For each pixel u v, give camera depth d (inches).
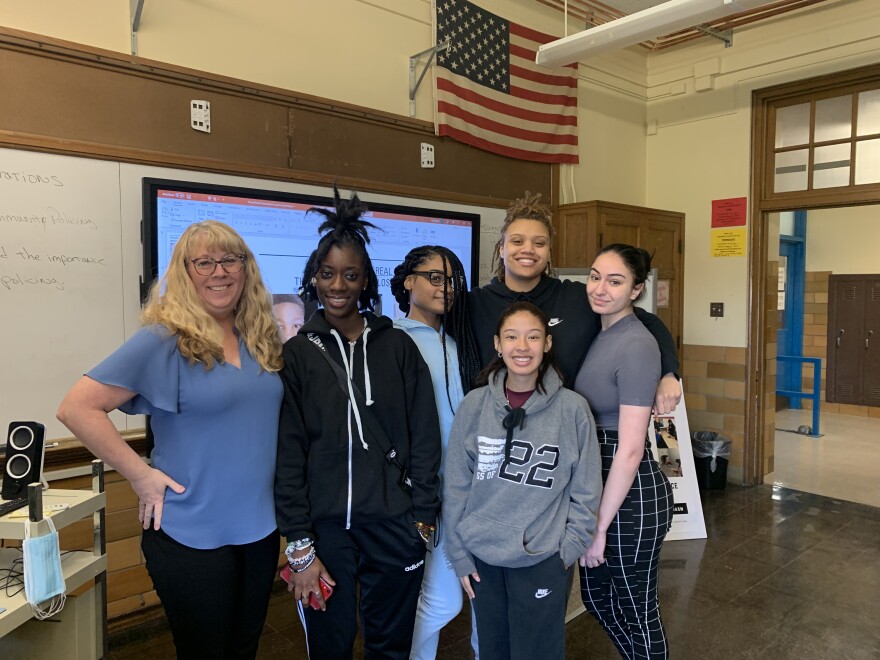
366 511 57.1
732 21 167.6
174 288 53.9
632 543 64.5
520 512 59.9
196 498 53.3
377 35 127.0
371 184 122.6
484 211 144.6
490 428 61.9
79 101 90.5
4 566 60.4
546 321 61.9
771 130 171.2
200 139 102.3
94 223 92.3
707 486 170.9
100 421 49.8
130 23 96.2
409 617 61.2
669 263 176.2
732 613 102.7
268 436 56.2
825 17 157.8
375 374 60.0
